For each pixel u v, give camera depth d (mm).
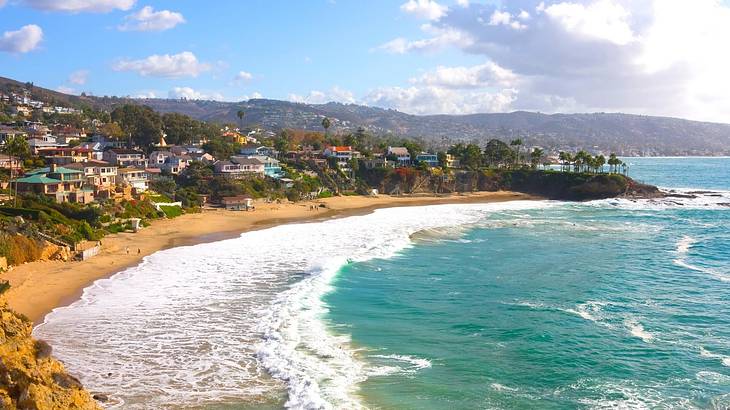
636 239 83875
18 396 20938
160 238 79938
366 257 66375
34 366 22359
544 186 174875
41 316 42781
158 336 38594
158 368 33469
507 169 190375
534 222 102875
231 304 46062
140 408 28688
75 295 48531
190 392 30500
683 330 42094
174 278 54781
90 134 172000
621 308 47531
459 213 118312
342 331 40688
